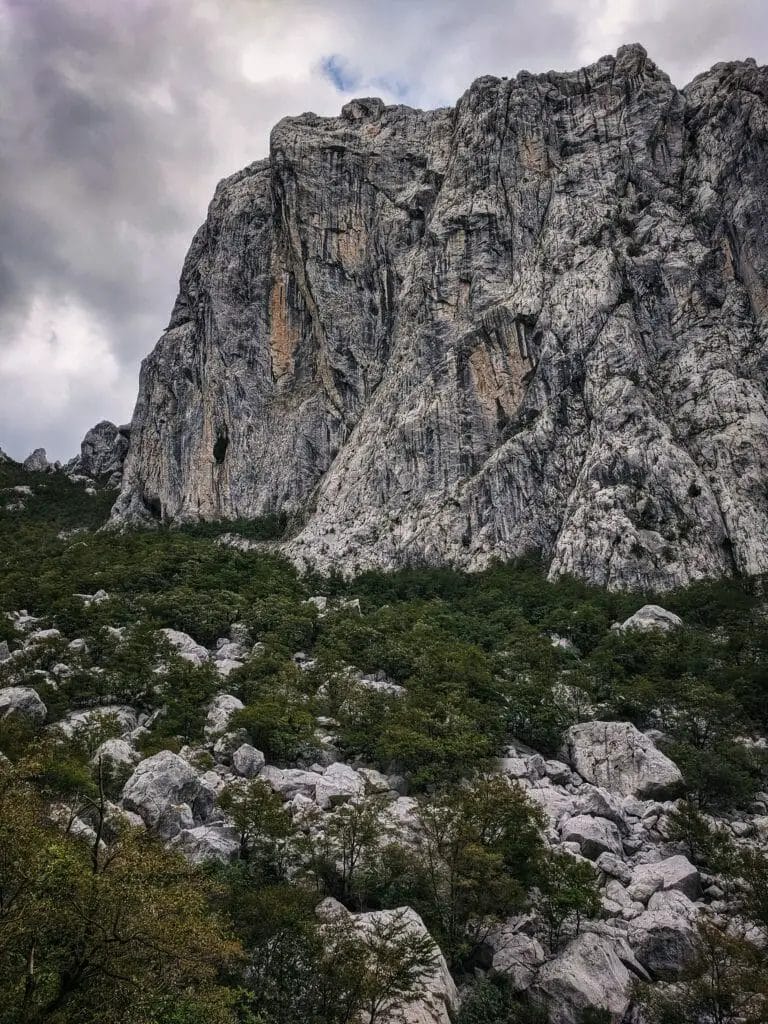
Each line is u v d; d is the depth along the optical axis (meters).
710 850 37.62
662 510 107.62
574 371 127.75
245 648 77.06
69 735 46.97
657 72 157.62
